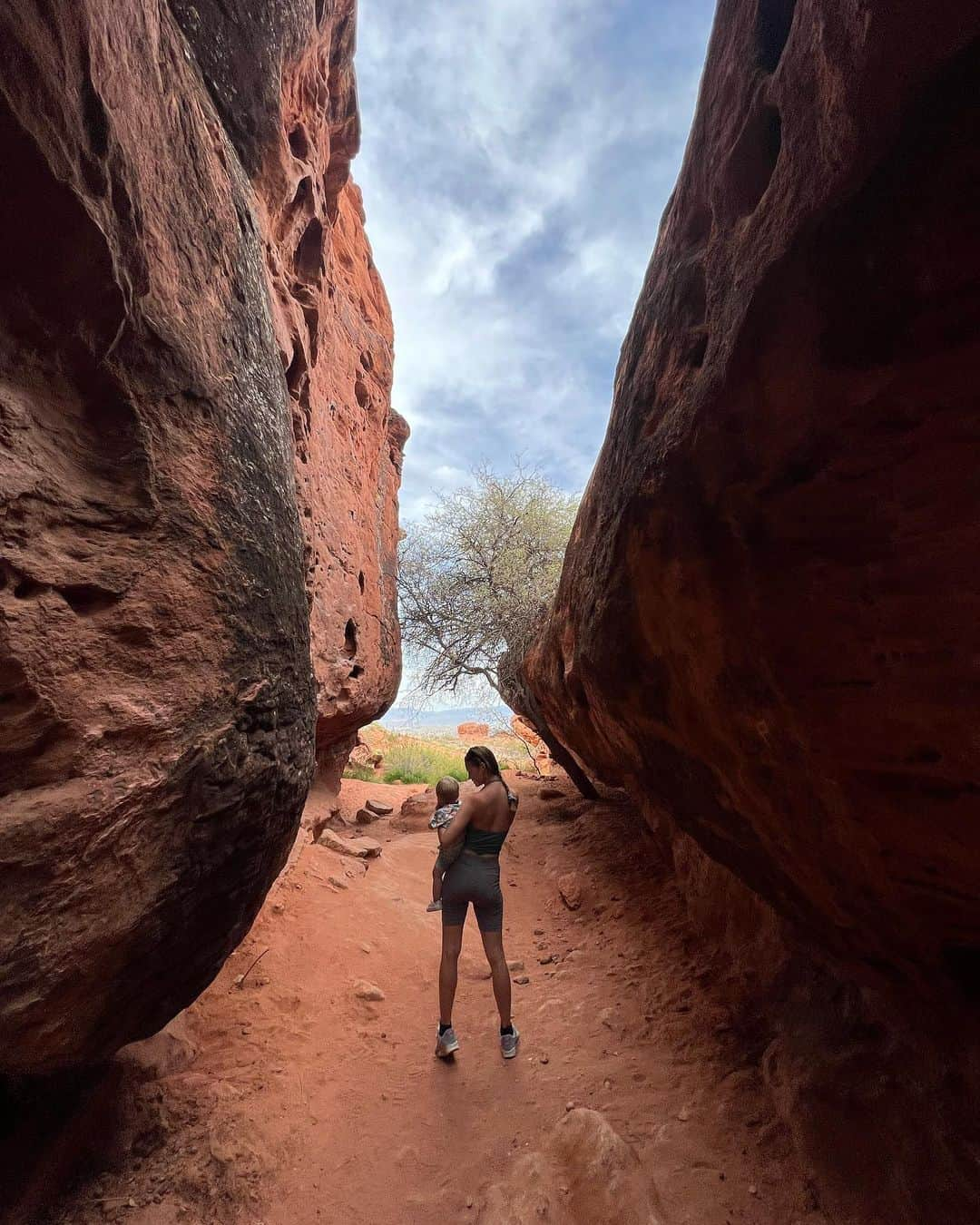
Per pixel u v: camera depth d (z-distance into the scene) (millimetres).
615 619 2783
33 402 1588
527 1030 3910
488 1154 2877
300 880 5426
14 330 1533
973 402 1266
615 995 4258
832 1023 2922
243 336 2717
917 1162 2197
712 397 1786
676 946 4762
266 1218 2494
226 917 2449
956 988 2039
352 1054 3605
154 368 1963
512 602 13508
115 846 1703
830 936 2582
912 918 1960
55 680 1546
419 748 21016
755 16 1738
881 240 1269
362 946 4746
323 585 6637
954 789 1571
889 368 1347
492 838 3885
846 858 2051
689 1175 2670
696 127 2252
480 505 15320
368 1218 2547
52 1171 2377
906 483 1421
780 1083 2891
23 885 1471
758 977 3723
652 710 2873
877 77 1135
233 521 2324
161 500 1926
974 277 1181
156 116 2031
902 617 1523
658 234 2900
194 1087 3043
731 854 3051
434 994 4387
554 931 5523
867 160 1215
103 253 1604
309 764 3008
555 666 6012
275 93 3998
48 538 1581
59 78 1406
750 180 1786
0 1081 2297
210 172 2535
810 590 1703
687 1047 3580
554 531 14672
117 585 1746
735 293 1700
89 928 1643
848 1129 2484
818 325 1436
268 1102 3082
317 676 6410
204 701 2062
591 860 7059
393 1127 3072
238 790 2230
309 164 5219
